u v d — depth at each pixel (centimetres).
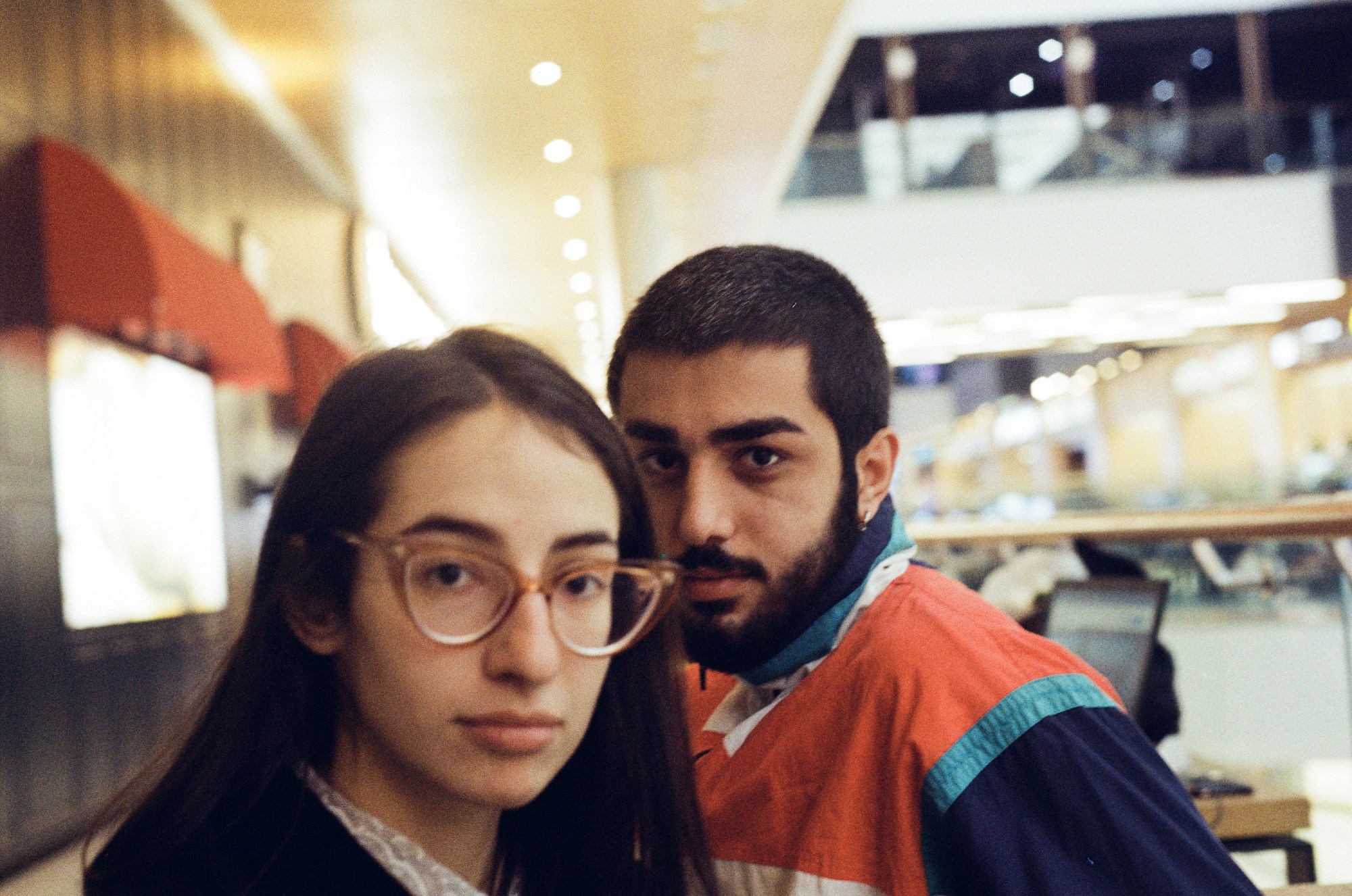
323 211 833
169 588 495
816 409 84
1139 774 75
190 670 508
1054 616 190
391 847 62
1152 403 1845
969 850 74
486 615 59
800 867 81
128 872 60
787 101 745
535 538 60
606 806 79
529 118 748
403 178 866
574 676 62
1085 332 1581
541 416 62
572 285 1296
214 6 555
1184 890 70
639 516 68
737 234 1124
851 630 88
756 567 85
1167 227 1438
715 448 85
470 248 1091
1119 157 1455
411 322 1153
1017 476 1931
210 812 63
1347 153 1469
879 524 91
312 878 61
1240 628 214
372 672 60
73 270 382
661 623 80
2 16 370
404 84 670
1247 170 1462
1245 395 1659
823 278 88
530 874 78
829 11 600
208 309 482
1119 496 1606
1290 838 157
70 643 398
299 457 65
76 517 408
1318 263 1435
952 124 1448
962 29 1608
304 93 681
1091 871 72
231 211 616
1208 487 1550
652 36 615
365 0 552
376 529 60
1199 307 1498
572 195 938
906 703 80
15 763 354
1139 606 169
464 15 574
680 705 81
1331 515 188
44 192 374
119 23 471
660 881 79
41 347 384
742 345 83
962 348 1634
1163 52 1630
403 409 61
